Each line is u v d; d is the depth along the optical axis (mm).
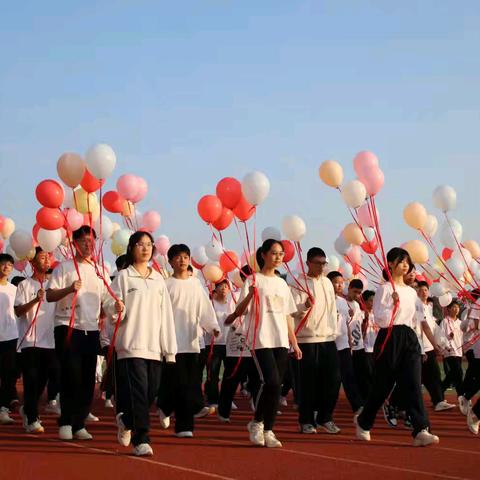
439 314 15570
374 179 9180
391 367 7809
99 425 9562
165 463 6641
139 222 12125
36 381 8711
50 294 7785
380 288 7930
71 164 8492
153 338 7129
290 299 8055
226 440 8141
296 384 9039
